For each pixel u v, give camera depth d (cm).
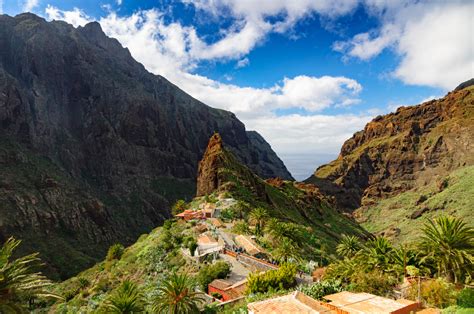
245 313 3434
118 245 11306
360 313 2891
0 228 17062
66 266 17162
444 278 4088
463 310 2941
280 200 16612
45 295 3112
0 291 2819
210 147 16325
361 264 4953
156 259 8138
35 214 19312
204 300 4531
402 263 4647
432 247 4319
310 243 10406
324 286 3947
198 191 15462
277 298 3092
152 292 5600
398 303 3083
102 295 7481
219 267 5966
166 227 10725
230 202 11875
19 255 16450
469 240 4156
